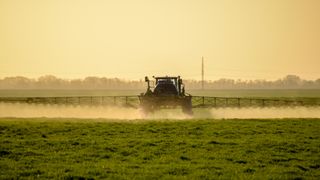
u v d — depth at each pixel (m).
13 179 34.84
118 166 39.25
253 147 48.22
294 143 49.97
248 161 41.78
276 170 38.22
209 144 49.50
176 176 35.84
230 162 41.41
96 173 36.69
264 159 42.56
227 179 35.00
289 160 42.62
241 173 37.03
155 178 35.12
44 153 44.69
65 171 37.59
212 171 37.72
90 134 55.88
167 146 48.69
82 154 44.19
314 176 36.56
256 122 68.06
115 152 45.53
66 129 59.03
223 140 52.03
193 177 35.56
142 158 42.94
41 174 36.47
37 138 52.97
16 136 54.19
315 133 57.50
